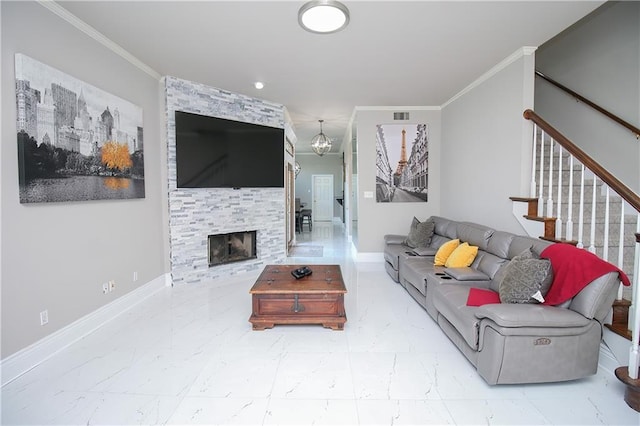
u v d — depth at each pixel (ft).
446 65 12.17
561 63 13.14
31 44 7.43
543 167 11.02
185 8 8.30
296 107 18.33
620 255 7.47
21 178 7.08
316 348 8.36
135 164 11.42
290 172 23.63
